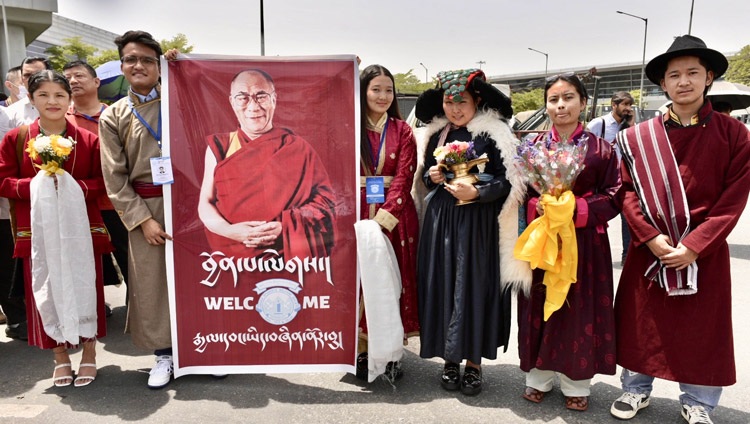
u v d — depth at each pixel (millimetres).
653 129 2465
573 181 2564
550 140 2738
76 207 2852
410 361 3387
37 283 2814
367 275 2711
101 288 3094
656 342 2496
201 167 2887
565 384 2748
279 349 2988
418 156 3100
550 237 2525
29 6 25188
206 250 2920
